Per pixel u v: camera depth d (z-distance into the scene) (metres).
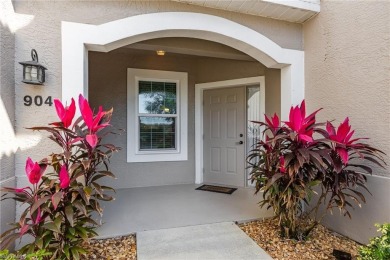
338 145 2.25
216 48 3.83
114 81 4.67
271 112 4.29
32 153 2.33
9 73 2.18
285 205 2.50
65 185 1.80
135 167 4.82
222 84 4.99
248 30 3.06
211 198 4.06
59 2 2.41
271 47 3.17
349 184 2.49
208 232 2.69
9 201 2.16
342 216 2.71
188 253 2.24
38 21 2.36
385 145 2.32
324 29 3.00
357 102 2.59
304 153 2.16
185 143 5.16
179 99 5.14
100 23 2.53
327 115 2.96
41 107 2.36
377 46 2.38
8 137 2.16
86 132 2.05
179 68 5.11
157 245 2.39
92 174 2.21
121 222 2.98
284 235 2.62
